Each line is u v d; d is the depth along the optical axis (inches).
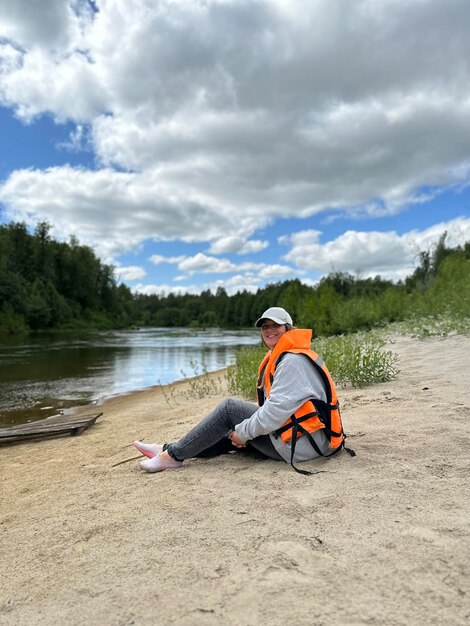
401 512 89.6
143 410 336.5
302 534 84.7
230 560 78.5
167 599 69.8
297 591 67.9
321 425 120.7
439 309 649.0
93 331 2795.3
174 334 2305.6
